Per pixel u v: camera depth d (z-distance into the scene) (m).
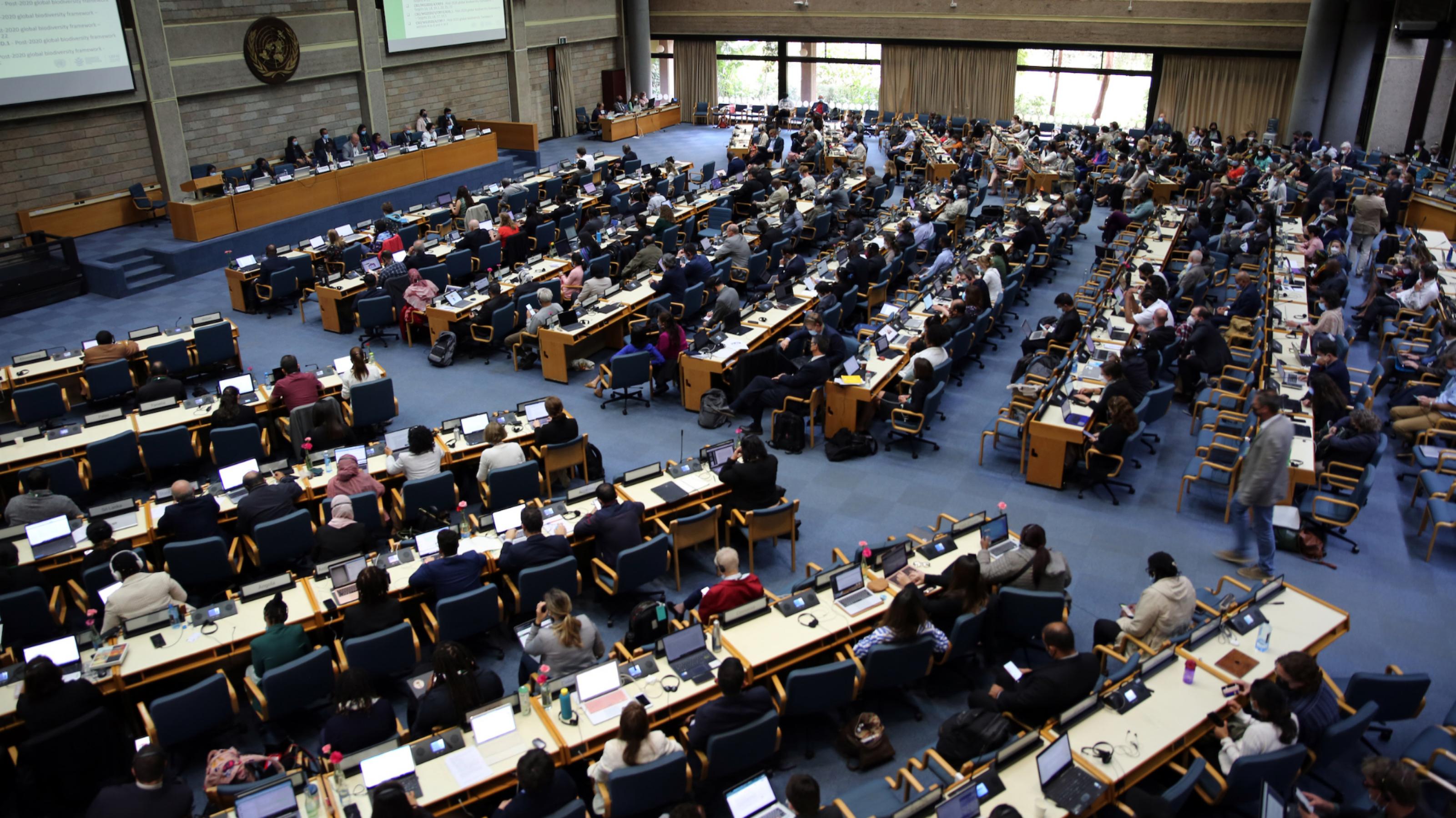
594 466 9.71
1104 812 5.20
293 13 20.19
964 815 4.86
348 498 7.85
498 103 26.56
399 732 6.39
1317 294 13.58
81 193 17.31
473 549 7.49
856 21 28.56
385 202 18.91
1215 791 5.25
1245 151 23.92
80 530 7.95
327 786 5.21
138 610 6.73
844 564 7.04
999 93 27.94
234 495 8.50
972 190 19.42
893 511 9.40
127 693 6.47
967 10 27.20
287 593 7.00
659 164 24.50
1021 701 5.76
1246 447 8.87
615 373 11.35
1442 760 5.51
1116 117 27.20
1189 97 25.97
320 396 10.60
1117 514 9.34
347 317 14.30
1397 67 22.84
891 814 4.70
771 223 17.91
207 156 19.19
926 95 28.88
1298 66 24.42
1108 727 5.52
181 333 12.48
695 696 5.88
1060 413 9.82
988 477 10.08
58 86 16.31
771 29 29.62
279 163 20.61
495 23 25.42
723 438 10.99
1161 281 12.25
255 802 4.99
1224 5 24.58
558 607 6.24
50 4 15.97
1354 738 5.51
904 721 6.64
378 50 22.30
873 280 14.21
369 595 6.57
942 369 10.59
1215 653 6.18
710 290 14.41
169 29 17.88
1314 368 10.05
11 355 13.37
